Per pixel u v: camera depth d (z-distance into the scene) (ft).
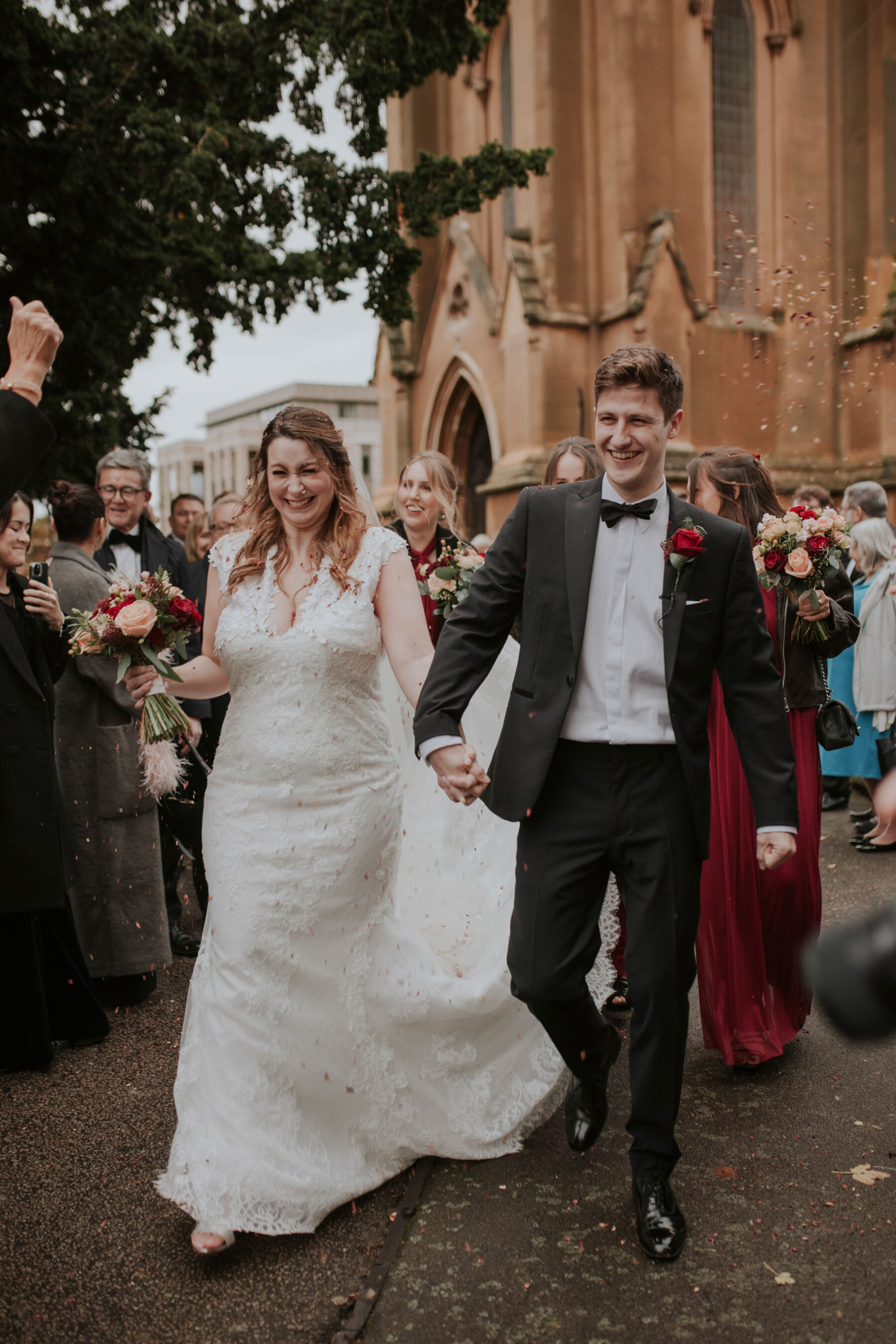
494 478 60.75
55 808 11.93
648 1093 8.26
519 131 61.16
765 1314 7.41
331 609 9.00
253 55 36.19
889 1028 4.05
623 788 8.34
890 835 21.24
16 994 11.78
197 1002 8.79
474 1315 7.48
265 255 37.50
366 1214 8.86
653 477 8.48
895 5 61.72
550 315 59.00
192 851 16.43
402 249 39.73
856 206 62.28
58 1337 7.31
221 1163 8.06
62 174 34.99
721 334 59.31
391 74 37.76
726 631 8.51
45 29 33.37
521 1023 10.41
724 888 11.32
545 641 8.49
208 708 16.19
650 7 57.16
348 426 281.54
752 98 61.98
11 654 11.85
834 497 59.26
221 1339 7.27
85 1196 9.25
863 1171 9.32
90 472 40.06
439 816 11.78
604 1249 8.26
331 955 8.87
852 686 23.40
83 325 37.93
